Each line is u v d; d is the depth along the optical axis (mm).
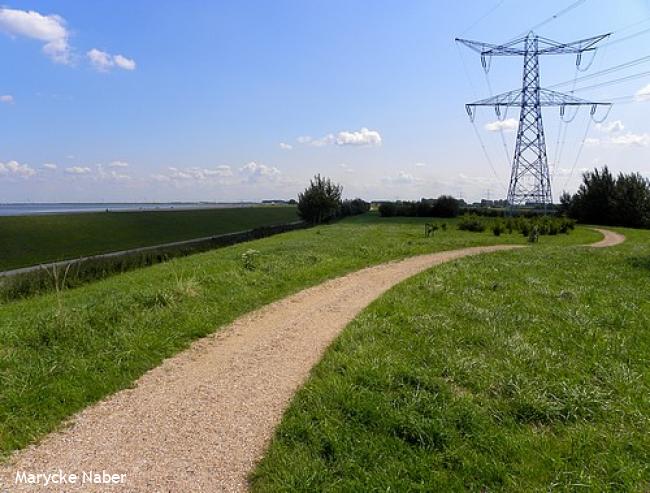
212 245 36000
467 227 43844
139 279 14234
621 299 10094
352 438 4457
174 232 55469
